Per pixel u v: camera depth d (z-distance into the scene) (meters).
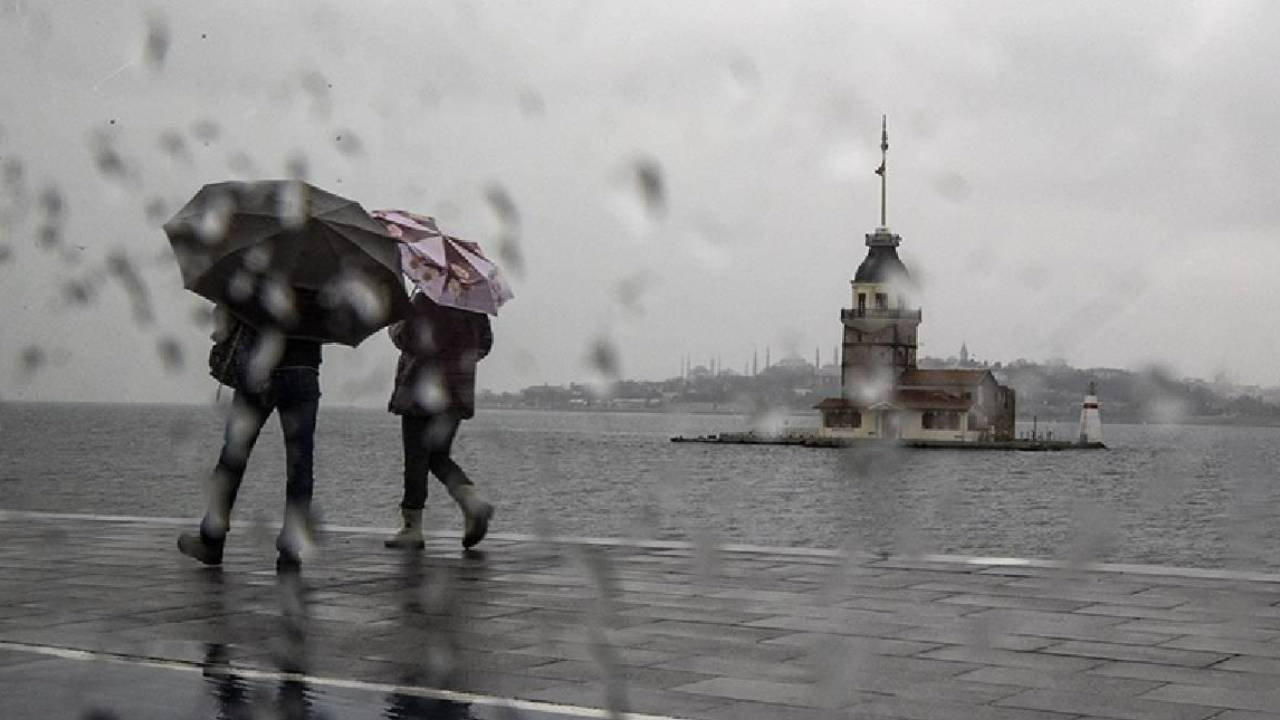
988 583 8.81
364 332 9.60
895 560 10.10
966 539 49.88
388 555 10.57
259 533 12.78
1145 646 6.56
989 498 73.19
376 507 55.44
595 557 10.33
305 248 9.19
